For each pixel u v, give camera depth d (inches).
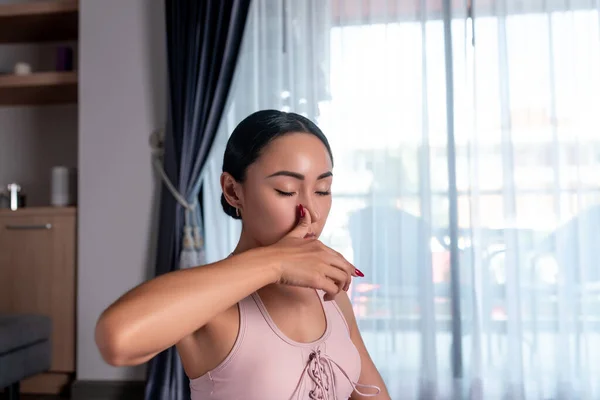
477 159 111.8
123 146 124.0
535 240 111.1
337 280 29.9
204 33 116.2
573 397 108.5
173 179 119.6
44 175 148.7
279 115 32.1
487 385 110.0
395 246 114.2
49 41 148.9
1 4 140.8
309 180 31.1
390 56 114.8
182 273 27.2
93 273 122.9
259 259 28.3
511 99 112.3
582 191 110.2
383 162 115.1
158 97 123.7
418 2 114.7
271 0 118.3
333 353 33.5
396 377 112.4
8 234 126.5
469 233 112.1
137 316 25.1
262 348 30.6
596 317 109.2
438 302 113.0
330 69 116.7
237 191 32.4
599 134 110.3
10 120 150.3
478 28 113.1
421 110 114.0
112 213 123.3
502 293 111.0
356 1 116.3
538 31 112.0
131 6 126.0
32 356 111.0
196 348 30.9
